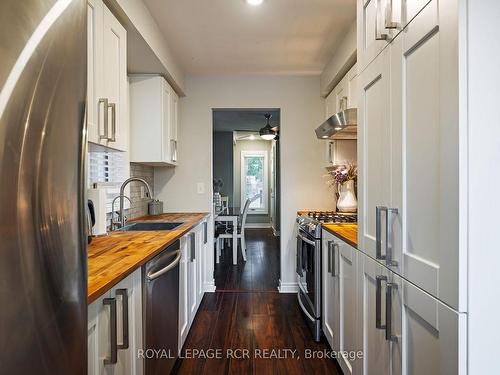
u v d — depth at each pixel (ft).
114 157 8.63
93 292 3.01
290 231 12.03
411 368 3.46
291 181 12.04
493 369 2.62
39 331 2.03
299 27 8.32
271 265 15.88
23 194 1.91
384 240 4.19
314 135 12.04
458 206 2.64
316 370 6.85
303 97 12.01
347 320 6.05
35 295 2.00
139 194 10.62
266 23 8.11
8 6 1.82
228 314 9.84
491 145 2.64
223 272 14.61
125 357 4.03
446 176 2.79
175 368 6.90
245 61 10.62
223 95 11.99
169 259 5.84
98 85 5.35
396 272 3.80
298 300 10.61
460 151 2.64
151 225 8.95
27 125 1.93
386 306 3.91
